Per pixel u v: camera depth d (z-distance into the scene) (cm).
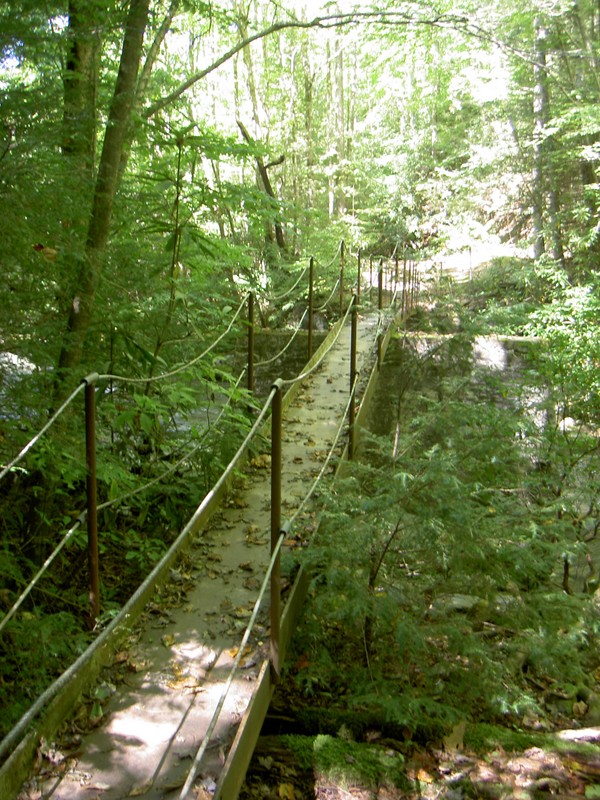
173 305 451
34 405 323
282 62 1623
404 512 321
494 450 419
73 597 346
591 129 1034
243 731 236
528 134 1300
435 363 740
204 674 271
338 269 1239
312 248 1262
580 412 654
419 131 1683
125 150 447
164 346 481
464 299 1108
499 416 420
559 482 539
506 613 369
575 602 379
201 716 247
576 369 653
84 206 369
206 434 446
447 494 325
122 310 410
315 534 349
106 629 246
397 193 1648
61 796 209
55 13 344
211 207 490
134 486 409
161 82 555
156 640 291
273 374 919
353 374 560
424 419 416
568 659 380
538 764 298
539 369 683
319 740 298
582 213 1098
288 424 554
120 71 401
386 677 342
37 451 317
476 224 1457
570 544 402
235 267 909
